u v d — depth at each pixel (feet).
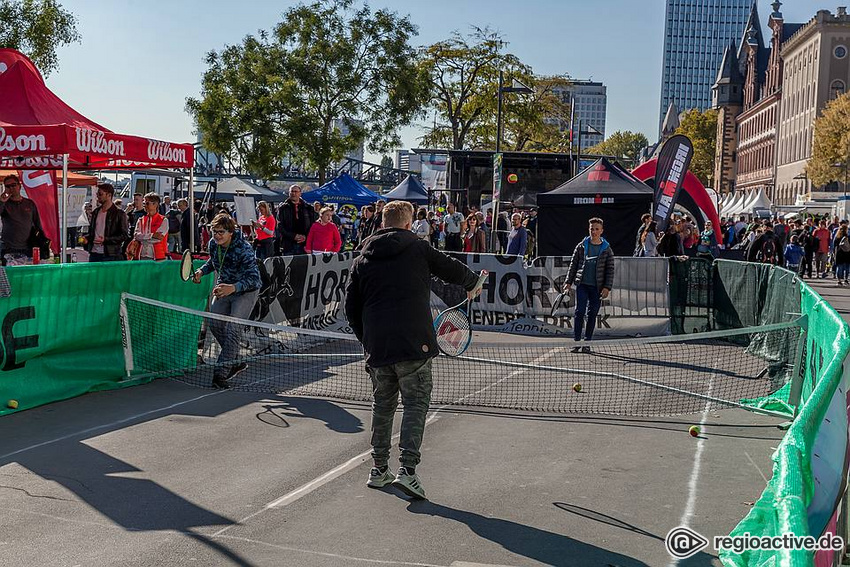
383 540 15.76
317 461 20.84
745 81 456.04
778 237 99.25
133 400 27.40
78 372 28.04
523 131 175.01
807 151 318.65
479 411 26.53
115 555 14.94
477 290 19.39
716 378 32.94
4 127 35.06
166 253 43.57
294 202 51.75
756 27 458.50
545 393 29.25
